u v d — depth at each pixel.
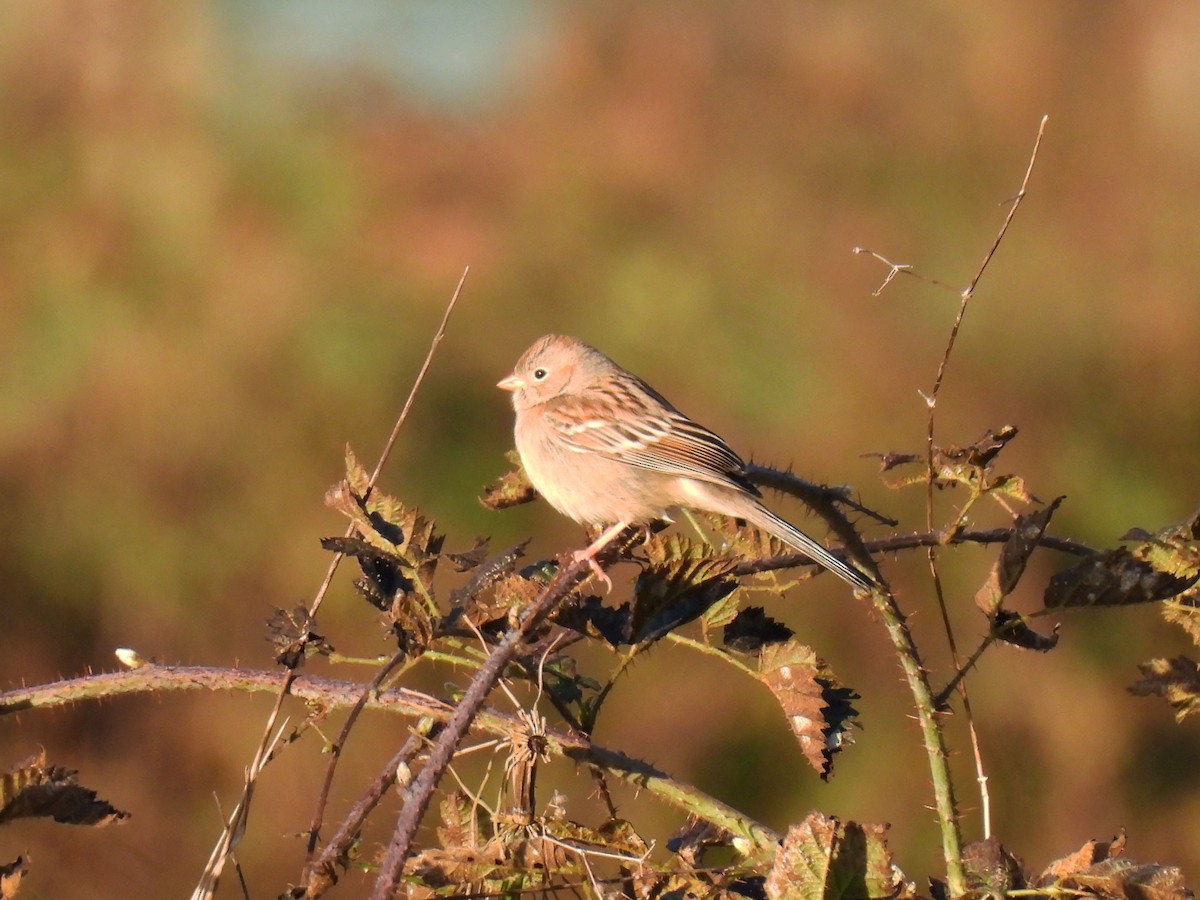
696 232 16.41
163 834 11.08
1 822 3.74
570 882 4.25
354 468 4.44
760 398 15.06
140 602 13.37
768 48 17.84
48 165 16.16
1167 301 15.68
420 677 11.77
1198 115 17.33
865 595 4.53
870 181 17.05
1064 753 12.56
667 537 4.19
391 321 15.05
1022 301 15.77
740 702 12.16
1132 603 4.34
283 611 4.35
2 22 16.77
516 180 16.77
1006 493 4.55
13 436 14.02
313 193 16.12
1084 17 17.86
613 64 17.64
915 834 11.73
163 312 15.16
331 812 11.16
